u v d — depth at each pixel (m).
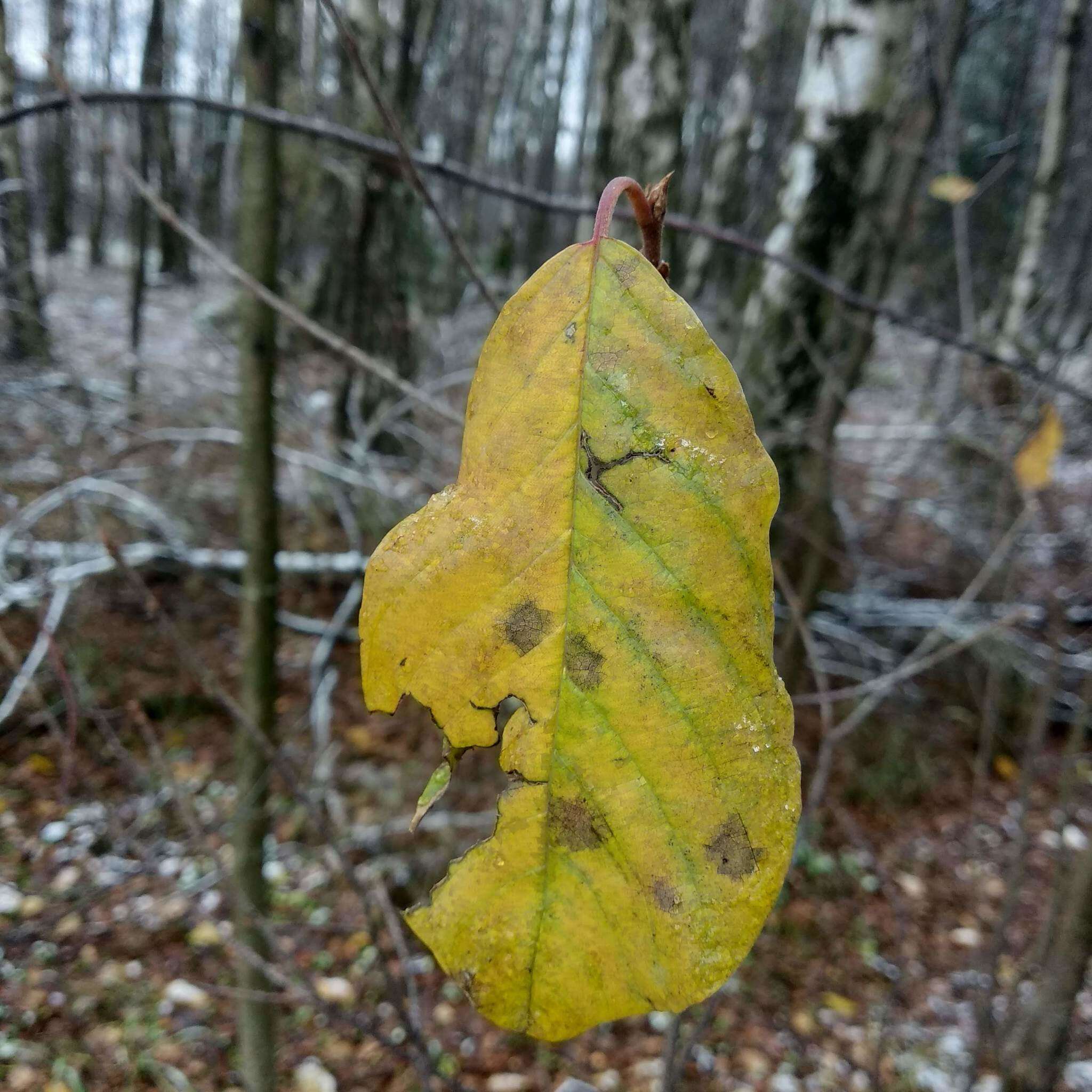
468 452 0.48
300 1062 2.48
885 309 1.58
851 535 4.80
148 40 4.45
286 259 5.20
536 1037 0.43
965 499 4.95
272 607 1.76
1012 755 4.14
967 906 3.31
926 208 4.97
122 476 4.31
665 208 0.55
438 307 5.68
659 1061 2.70
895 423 6.42
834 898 3.34
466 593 0.45
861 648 4.35
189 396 5.35
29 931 2.41
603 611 0.44
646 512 0.45
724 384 0.46
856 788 3.86
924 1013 2.84
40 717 2.72
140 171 5.29
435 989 2.82
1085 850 1.39
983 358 1.68
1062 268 5.44
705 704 0.43
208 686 1.30
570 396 0.46
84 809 3.05
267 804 2.16
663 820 0.43
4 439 4.06
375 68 4.07
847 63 3.22
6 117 1.11
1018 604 3.74
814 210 3.40
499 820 0.44
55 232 7.40
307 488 5.00
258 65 1.40
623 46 3.41
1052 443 1.65
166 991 2.57
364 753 3.69
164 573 4.20
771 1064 2.68
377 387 4.60
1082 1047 2.45
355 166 4.22
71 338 5.98
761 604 0.44
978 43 5.67
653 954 0.42
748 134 5.92
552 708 0.44
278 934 2.83
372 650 0.46
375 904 2.97
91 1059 2.37
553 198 1.35
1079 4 5.00
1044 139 5.25
